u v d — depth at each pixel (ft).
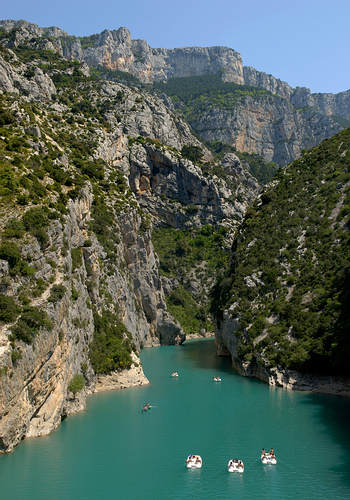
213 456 157.69
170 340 463.83
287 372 257.34
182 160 612.29
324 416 199.82
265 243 353.51
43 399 173.27
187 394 240.73
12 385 147.84
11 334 154.40
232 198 643.04
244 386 259.60
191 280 564.30
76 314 225.35
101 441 170.19
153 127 650.43
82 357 231.50
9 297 165.89
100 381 248.32
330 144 431.84
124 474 143.95
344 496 128.47
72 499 128.36
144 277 444.55
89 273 279.08
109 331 274.16
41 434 173.99
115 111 609.83
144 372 307.58
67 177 275.39
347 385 238.89
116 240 357.20
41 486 135.64
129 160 561.84
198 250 592.60
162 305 470.80
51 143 313.94
